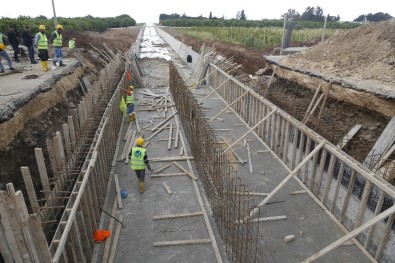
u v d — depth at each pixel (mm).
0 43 12609
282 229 7984
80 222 6488
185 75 26688
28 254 4703
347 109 11266
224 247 7430
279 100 14586
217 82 20109
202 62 24516
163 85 23047
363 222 7328
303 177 9859
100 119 11164
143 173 9367
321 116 12234
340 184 8133
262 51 29656
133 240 7676
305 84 13547
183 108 13945
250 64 26391
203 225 8180
